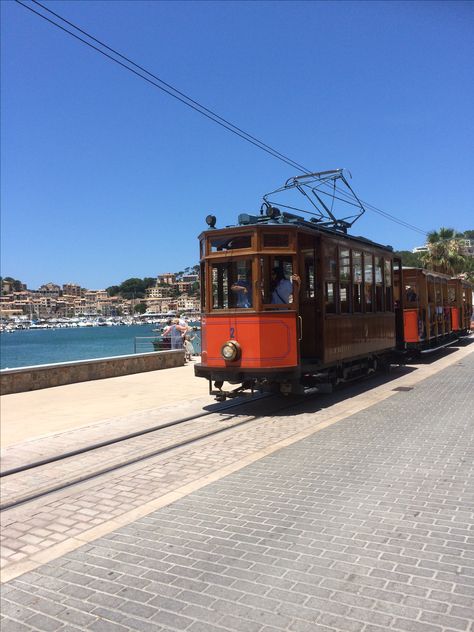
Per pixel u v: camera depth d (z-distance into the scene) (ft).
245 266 33.55
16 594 12.28
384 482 18.53
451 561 12.61
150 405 37.52
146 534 15.26
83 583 12.63
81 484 20.44
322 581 11.97
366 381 46.62
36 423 31.96
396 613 10.59
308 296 37.86
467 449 22.31
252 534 14.74
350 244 41.42
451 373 49.21
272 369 32.37
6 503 18.56
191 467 21.77
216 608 11.16
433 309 67.56
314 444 24.44
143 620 10.90
